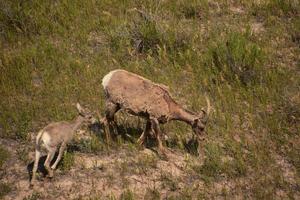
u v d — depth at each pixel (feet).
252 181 117.08
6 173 115.75
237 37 159.43
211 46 159.12
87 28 172.96
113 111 121.08
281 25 175.01
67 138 113.80
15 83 143.84
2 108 134.10
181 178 116.78
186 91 145.89
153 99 116.57
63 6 182.39
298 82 148.77
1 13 174.60
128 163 120.37
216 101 141.08
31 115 132.67
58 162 117.70
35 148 121.39
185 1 186.50
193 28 172.45
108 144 122.93
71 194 111.34
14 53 158.51
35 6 182.39
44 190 111.86
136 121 132.26
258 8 184.03
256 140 129.39
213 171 118.62
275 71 151.23
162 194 112.37
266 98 141.69
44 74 149.59
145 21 169.27
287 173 120.98
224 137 128.57
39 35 171.01
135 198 110.83
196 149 123.85
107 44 166.09
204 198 111.96
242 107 139.54
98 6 184.34
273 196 114.11
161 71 152.46
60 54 158.61
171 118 119.75
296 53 161.89
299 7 181.37
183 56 156.15
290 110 137.59
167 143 126.52
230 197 112.88
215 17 181.78
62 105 137.59
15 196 110.01
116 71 120.98
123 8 183.62
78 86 144.87
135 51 161.48
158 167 119.34
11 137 126.31
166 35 164.14
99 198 109.70
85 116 116.47
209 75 150.51
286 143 128.36
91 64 155.43
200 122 118.01
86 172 116.98
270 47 164.35
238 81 145.59
